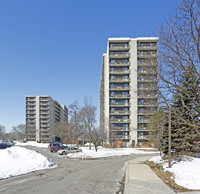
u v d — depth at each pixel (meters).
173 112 14.05
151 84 14.58
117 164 18.83
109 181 10.49
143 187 8.77
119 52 50.53
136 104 47.75
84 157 26.55
